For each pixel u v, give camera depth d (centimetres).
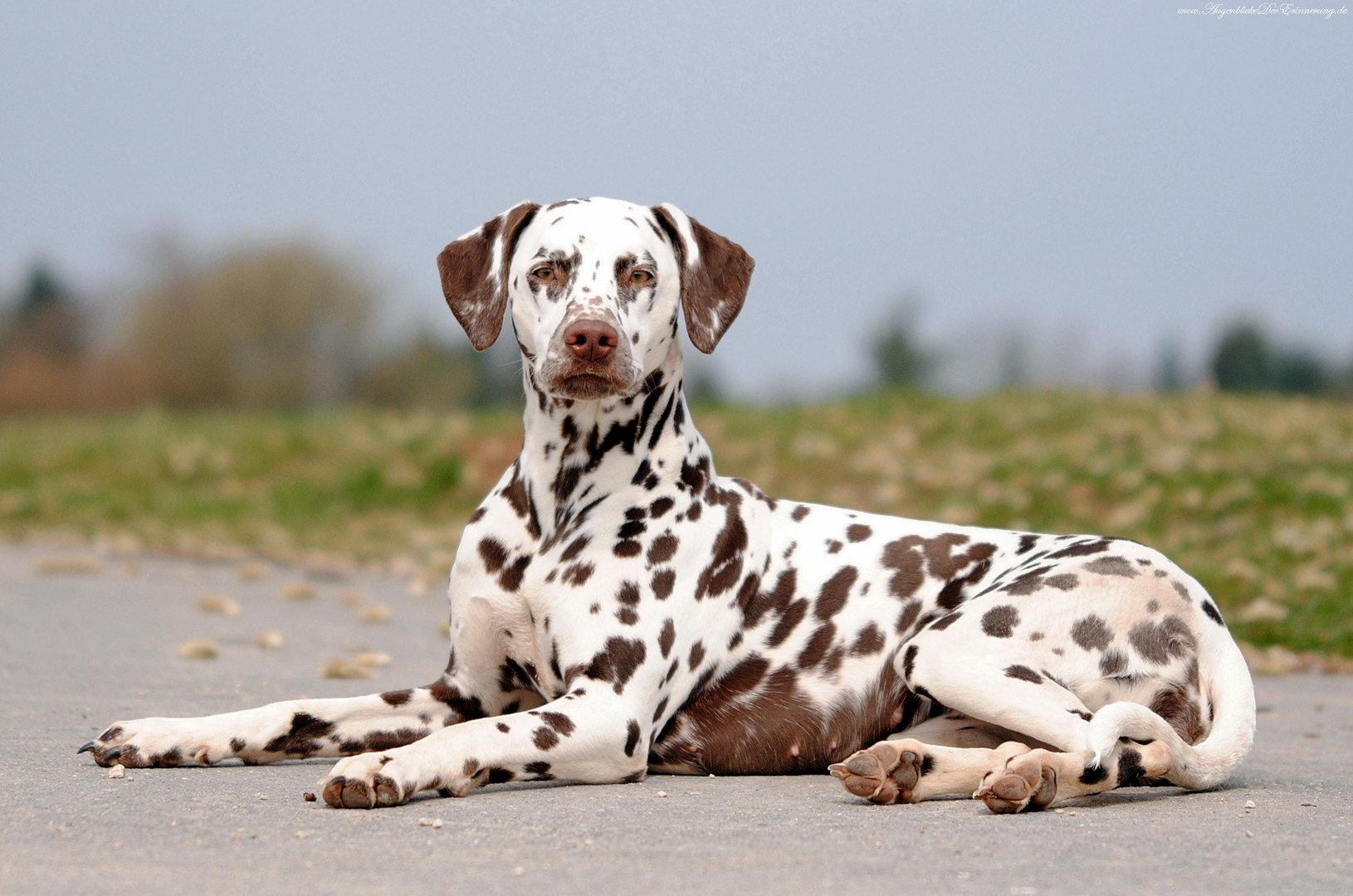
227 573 1526
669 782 566
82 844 423
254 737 574
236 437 2334
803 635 602
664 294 609
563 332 571
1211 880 394
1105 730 497
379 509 1966
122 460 2275
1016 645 557
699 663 586
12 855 408
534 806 496
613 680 559
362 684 819
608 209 613
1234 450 1694
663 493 596
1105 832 458
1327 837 456
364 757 493
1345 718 808
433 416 2383
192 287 5488
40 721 665
